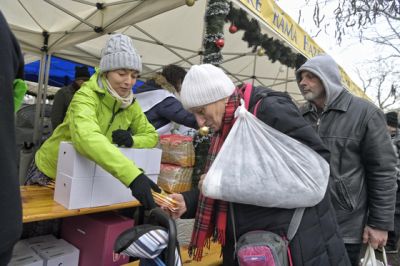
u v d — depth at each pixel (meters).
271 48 3.83
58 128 1.73
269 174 1.07
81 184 1.46
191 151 2.13
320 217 1.18
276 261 1.06
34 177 1.84
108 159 1.29
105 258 1.66
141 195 1.22
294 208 1.14
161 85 2.44
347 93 1.81
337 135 1.74
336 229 1.23
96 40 4.97
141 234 0.98
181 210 1.36
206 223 1.30
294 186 1.07
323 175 1.13
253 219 1.18
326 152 1.19
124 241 0.99
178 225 1.93
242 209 1.20
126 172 1.26
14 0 3.59
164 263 1.00
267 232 1.14
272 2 2.71
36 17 3.98
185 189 2.12
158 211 1.07
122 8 3.03
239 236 1.22
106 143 1.32
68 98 3.29
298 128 1.14
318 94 1.83
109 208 1.59
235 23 3.06
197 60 5.42
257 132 1.12
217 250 1.98
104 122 1.69
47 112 4.62
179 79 2.46
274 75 6.21
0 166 0.67
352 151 1.71
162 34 4.53
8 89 0.70
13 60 0.75
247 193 1.07
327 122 1.80
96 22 3.46
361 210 1.71
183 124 2.36
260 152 1.10
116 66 1.57
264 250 1.06
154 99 2.37
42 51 4.61
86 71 3.42
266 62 5.50
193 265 1.74
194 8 3.73
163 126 2.43
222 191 1.09
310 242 1.14
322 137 1.79
